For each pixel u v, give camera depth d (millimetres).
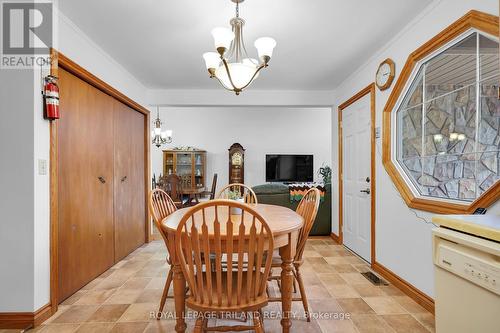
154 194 1994
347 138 3482
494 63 1582
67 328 1736
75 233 2242
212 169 7184
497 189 1391
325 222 4086
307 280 2461
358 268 2754
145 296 2182
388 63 2400
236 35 1915
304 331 1700
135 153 3486
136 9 1935
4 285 1714
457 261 966
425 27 1968
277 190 3988
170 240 1533
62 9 1922
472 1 1580
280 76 3361
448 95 1889
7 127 1708
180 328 1480
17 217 1715
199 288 1315
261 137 7230
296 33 2287
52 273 1879
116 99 2975
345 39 2402
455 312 986
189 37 2361
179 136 7168
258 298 1360
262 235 1309
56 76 1884
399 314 1885
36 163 1741
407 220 2164
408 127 2340
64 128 2115
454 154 1851
